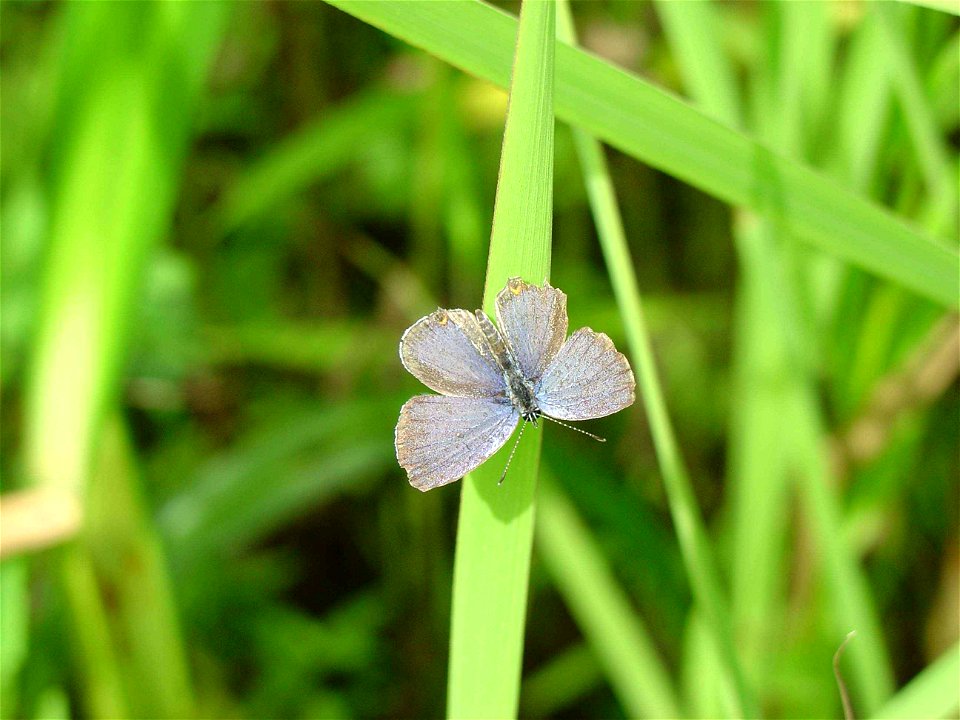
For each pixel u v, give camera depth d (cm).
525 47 21
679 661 30
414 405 22
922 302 26
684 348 34
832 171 26
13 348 28
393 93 30
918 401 27
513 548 21
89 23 23
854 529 27
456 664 21
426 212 32
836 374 27
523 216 21
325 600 33
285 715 30
